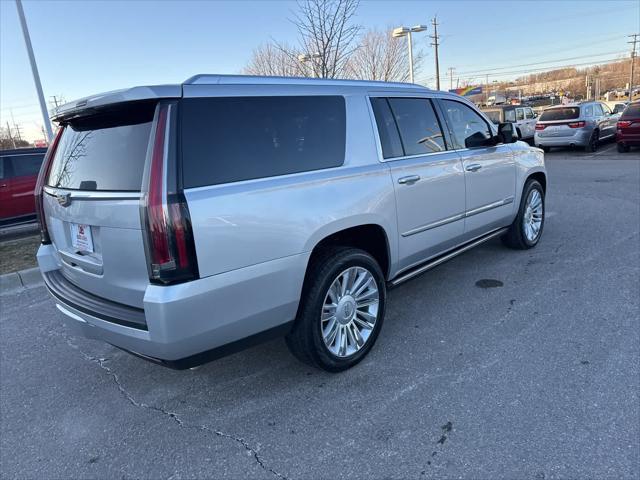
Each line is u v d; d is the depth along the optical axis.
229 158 2.56
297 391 3.06
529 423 2.57
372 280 3.37
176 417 2.88
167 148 2.33
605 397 2.75
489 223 4.84
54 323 4.48
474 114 4.71
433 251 4.09
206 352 2.54
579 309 3.93
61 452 2.63
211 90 2.57
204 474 2.39
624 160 13.55
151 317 2.32
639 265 4.86
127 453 2.59
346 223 3.10
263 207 2.63
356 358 3.28
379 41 18.23
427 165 3.84
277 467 2.40
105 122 2.68
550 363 3.15
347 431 2.63
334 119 3.20
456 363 3.25
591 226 6.55
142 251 2.35
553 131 16.22
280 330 2.87
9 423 2.92
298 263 2.82
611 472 2.20
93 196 2.55
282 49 12.86
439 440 2.50
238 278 2.54
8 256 6.96
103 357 3.75
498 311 4.02
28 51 11.10
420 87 4.09
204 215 2.38
